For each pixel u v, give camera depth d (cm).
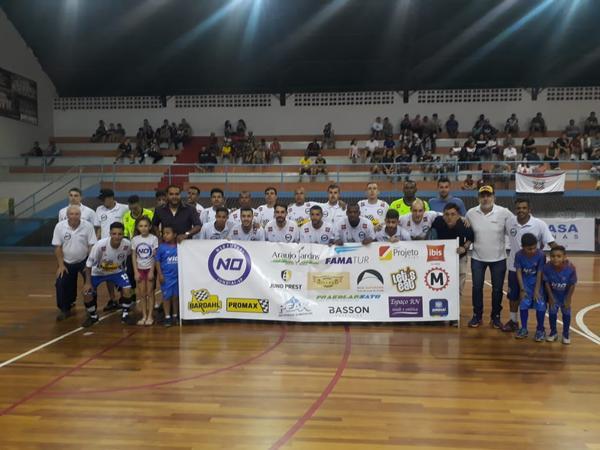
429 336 510
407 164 1451
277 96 1973
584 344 486
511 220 524
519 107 1875
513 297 527
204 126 2012
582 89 1836
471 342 490
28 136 1859
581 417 323
